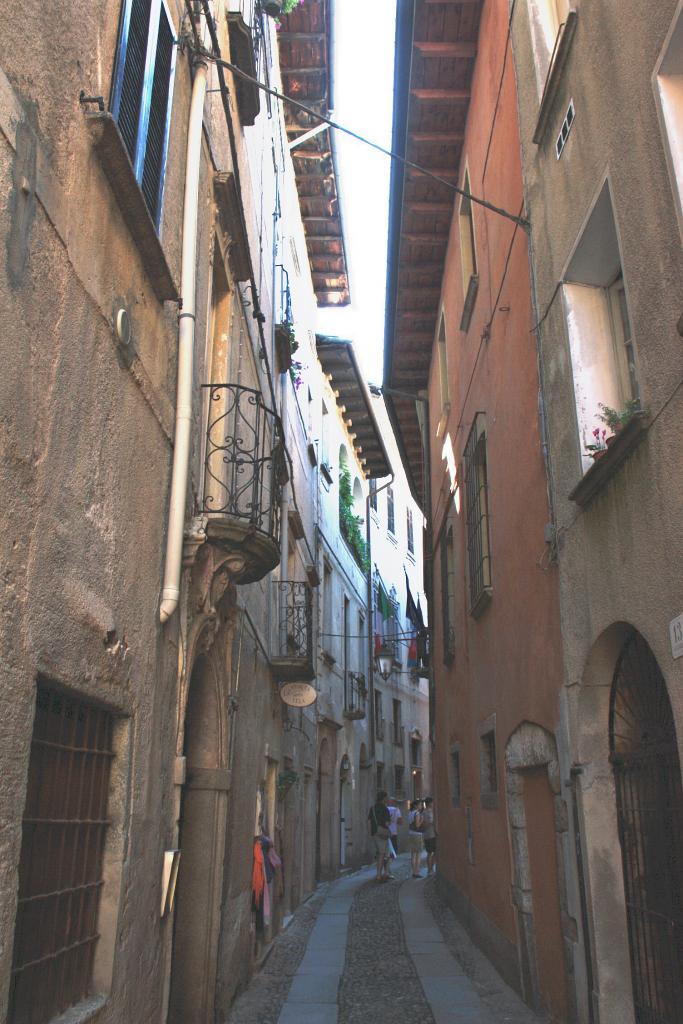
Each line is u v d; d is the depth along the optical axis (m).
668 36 3.95
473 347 10.48
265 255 11.16
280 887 11.05
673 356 4.06
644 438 4.46
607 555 5.11
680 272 3.94
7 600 2.96
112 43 4.24
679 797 4.54
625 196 4.66
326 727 18.59
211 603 6.14
